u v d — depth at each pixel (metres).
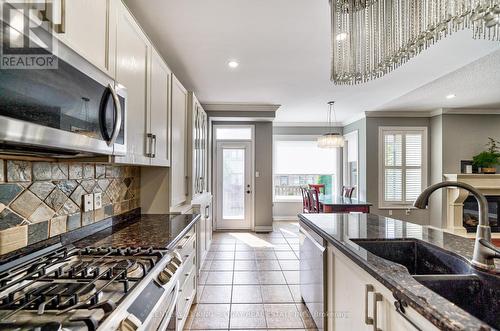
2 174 1.12
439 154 5.69
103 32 1.31
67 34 1.01
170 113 2.49
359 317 1.38
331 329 1.81
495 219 5.33
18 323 0.73
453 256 1.40
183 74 3.50
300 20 2.25
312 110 5.75
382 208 5.98
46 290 0.90
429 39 1.61
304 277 2.51
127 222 2.15
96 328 0.73
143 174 2.54
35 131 0.80
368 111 5.86
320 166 7.31
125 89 1.42
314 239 2.15
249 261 3.78
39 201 1.32
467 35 2.41
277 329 2.19
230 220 5.87
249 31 2.43
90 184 1.75
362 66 2.00
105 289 0.97
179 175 2.87
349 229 1.99
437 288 1.12
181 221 2.18
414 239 1.73
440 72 3.41
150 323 1.02
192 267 2.36
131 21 1.64
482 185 5.33
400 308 0.99
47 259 1.20
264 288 2.93
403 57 1.79
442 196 5.56
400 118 6.00
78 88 1.00
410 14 1.64
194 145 3.42
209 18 2.21
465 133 5.61
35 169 1.29
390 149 6.00
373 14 1.87
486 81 3.78
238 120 5.62
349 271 1.51
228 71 3.38
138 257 1.28
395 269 1.15
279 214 7.13
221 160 5.87
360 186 6.27
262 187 5.81
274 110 5.23
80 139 1.01
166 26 2.34
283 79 3.70
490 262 1.15
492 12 1.31
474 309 1.12
